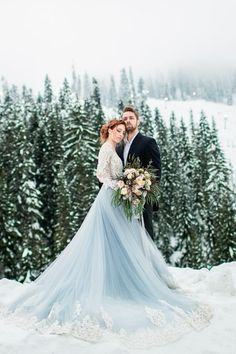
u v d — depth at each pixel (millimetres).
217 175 41781
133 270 5086
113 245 5230
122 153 6340
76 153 29953
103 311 4336
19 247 26312
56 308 4492
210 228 39344
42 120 45688
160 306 4633
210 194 41000
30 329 4273
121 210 5531
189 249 37281
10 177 31938
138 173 5488
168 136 64812
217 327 4336
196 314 4555
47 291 5039
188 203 41750
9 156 34594
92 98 54062
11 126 37344
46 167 35500
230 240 32031
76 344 3863
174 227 39844
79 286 4816
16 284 6430
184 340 4023
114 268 5055
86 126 31719
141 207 5512
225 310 4879
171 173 42281
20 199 28812
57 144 35844
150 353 3746
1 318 4746
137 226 5652
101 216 5410
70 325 4137
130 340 3951
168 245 38281
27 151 31062
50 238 33219
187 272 7562
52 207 34250
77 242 5363
